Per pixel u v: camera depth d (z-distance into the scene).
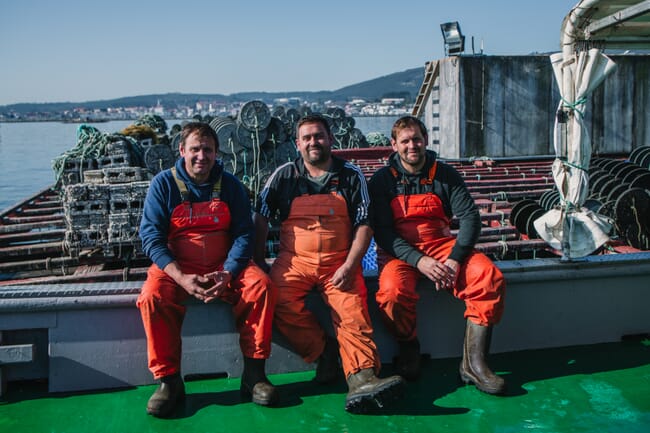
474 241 4.11
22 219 8.59
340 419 3.73
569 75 4.75
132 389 4.18
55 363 4.13
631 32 4.97
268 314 3.91
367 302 4.48
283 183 4.18
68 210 5.68
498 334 4.68
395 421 3.69
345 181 4.12
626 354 4.64
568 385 4.14
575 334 4.80
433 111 14.08
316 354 4.20
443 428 3.59
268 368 4.39
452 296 4.62
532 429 3.56
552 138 13.63
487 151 13.32
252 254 4.05
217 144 3.99
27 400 4.03
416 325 4.48
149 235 3.88
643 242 6.35
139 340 4.21
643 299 4.88
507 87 13.25
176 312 3.86
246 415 3.79
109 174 6.56
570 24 4.82
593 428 3.56
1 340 4.11
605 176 8.18
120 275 5.51
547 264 4.66
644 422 3.63
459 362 4.58
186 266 3.98
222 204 4.00
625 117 14.01
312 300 4.39
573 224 4.74
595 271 4.72
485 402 3.93
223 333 4.29
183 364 4.27
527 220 6.90
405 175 4.28
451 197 4.25
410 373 4.25
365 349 3.82
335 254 4.08
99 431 3.62
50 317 4.12
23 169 25.70
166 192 3.94
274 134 9.70
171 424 3.69
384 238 4.26
